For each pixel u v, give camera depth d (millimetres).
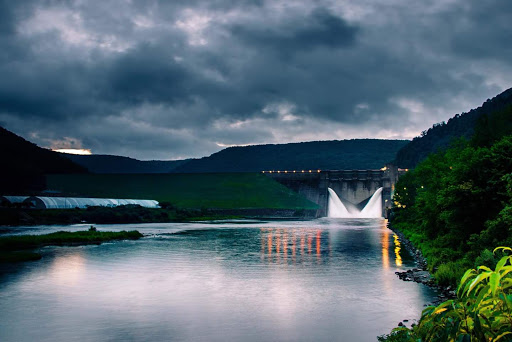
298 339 23438
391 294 33625
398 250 65500
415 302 31016
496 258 31297
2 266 48125
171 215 178375
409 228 97188
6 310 29391
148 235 93375
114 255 58125
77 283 38625
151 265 49344
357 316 27688
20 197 156375
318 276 42031
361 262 51812
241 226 136125
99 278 41062
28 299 32562
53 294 34219
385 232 110562
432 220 60656
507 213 35312
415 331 11086
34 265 48969
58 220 139375
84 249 65125
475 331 9125
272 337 23797
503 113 82688
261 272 44500
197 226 132000
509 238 33594
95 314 28469
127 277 41594
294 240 83812
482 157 44375
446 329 9758
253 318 27484
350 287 36531
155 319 27297
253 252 62281
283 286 37219
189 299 32594
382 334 24078
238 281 39531
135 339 23547
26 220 130250
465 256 38188
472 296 10023
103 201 180250
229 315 28219
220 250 64812
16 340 23375
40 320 27062
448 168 61438
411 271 43531
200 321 26875
